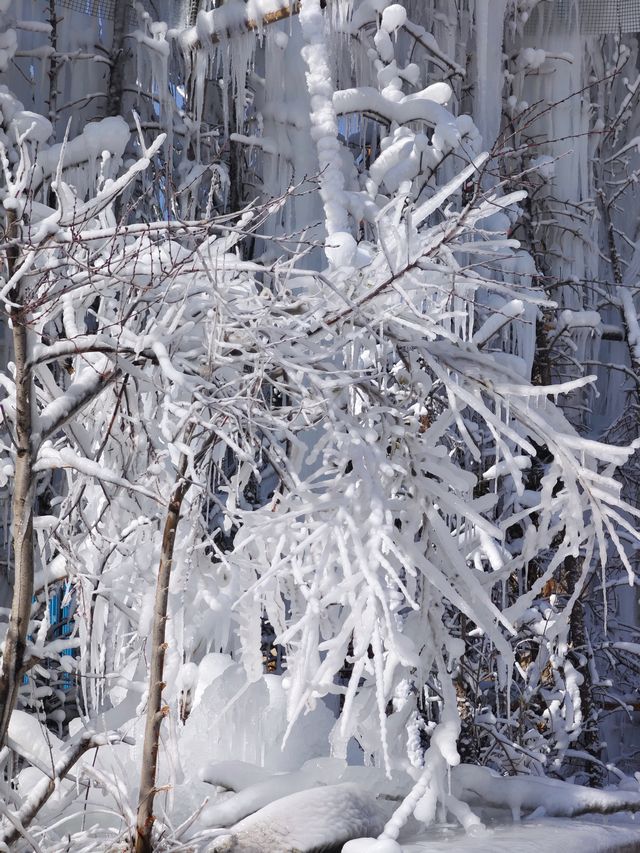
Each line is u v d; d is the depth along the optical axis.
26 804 4.48
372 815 5.14
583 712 11.24
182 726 5.70
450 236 5.08
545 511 5.72
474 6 13.13
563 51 14.67
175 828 5.02
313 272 5.04
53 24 11.52
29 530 4.40
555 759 9.42
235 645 7.28
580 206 14.37
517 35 14.71
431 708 9.05
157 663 4.47
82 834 4.65
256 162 12.23
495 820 5.73
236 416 4.71
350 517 4.93
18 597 4.39
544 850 4.95
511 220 11.25
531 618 9.65
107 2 11.95
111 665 5.94
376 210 10.38
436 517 5.54
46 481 8.66
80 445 5.00
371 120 12.66
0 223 4.67
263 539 5.47
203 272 5.14
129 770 5.53
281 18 10.90
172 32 11.55
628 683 14.28
